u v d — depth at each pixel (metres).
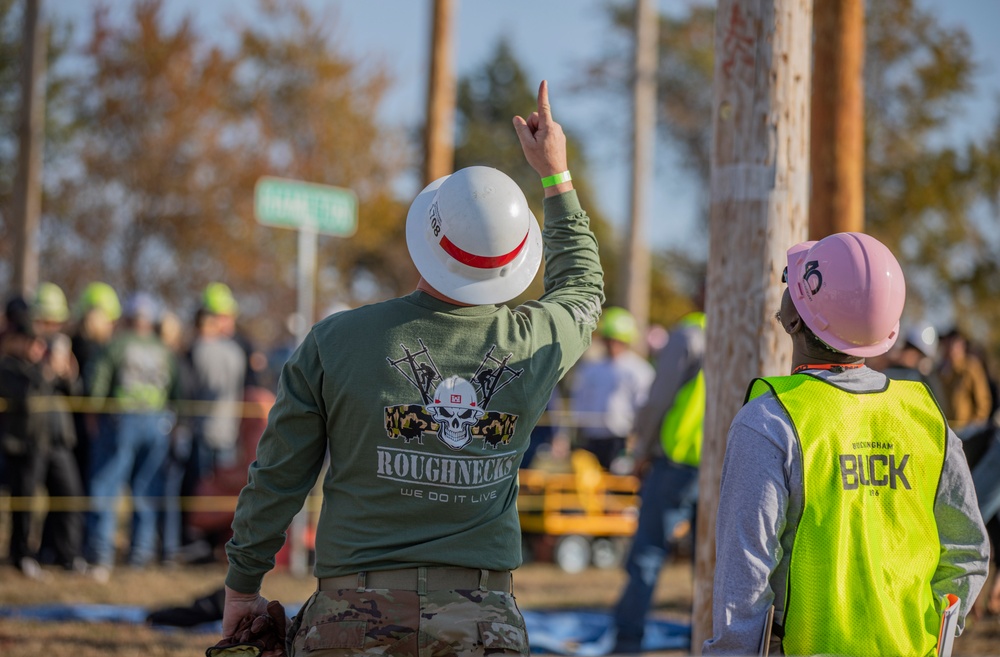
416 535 4.17
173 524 14.73
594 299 4.84
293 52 39.19
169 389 14.77
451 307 4.32
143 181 35.88
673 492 10.04
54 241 36.38
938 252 34.47
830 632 3.93
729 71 6.21
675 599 13.48
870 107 35.38
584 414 18.25
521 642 4.16
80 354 15.12
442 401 4.19
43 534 14.08
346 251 41.84
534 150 5.00
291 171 38.94
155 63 35.66
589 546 16.34
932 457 4.12
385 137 41.53
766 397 4.13
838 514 3.96
